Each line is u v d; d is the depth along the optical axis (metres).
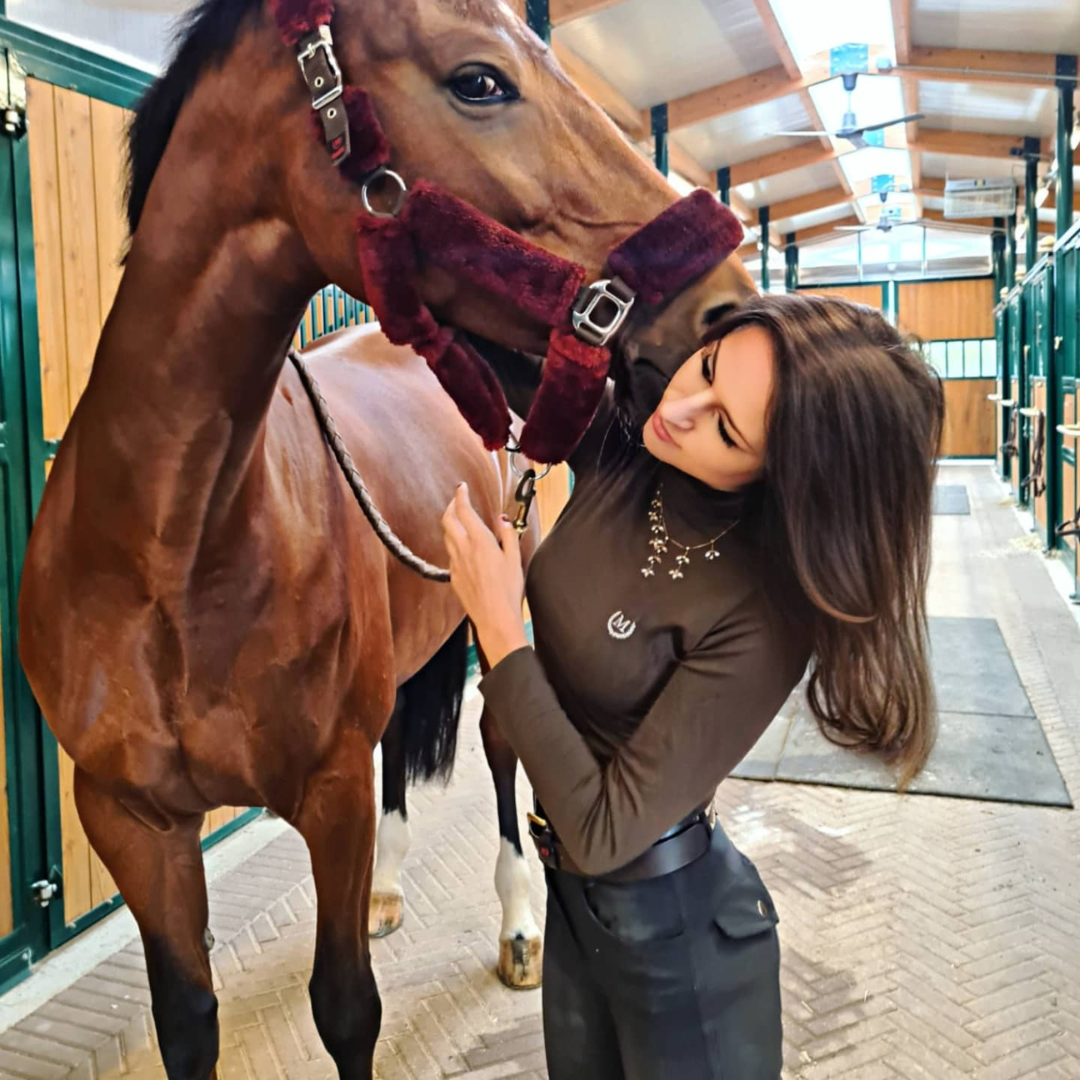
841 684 0.77
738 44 6.12
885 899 2.02
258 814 2.60
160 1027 1.13
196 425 0.92
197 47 0.87
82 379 1.97
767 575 0.79
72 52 1.89
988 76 6.43
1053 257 6.02
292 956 1.90
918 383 0.75
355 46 0.79
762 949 0.89
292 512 1.06
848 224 13.23
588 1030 0.95
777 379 0.71
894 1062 1.54
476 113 0.79
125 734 1.02
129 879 1.10
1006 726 3.02
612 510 0.88
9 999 1.78
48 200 1.87
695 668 0.78
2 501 1.81
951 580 5.37
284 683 1.04
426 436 1.65
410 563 1.12
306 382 1.18
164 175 0.89
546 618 0.89
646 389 0.81
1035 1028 1.61
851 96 7.73
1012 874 2.13
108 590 0.98
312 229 0.83
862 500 0.72
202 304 0.89
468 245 0.78
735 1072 0.86
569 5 4.36
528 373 0.90
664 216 0.78
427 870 2.22
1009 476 10.37
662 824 0.76
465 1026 1.66
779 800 2.54
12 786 1.84
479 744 3.09
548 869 0.94
